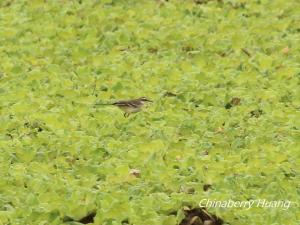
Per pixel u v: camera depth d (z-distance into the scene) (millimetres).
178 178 14648
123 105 17406
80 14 22562
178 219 13617
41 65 19750
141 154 15352
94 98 17828
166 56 20047
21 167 15062
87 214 13828
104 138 16281
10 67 19375
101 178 14945
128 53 20188
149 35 21062
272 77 19047
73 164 15375
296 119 16875
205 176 14719
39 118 16906
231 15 22328
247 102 17750
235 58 19906
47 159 15578
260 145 15898
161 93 18094
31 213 13617
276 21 21828
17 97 17859
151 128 16453
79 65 19781
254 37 21016
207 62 19641
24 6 22922
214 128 16703
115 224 13367
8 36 21172
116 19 22062
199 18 22203
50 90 18125
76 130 16594
